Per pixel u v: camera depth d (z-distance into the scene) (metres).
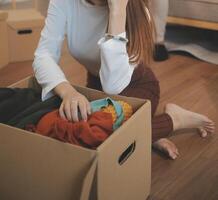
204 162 1.75
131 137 1.24
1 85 2.50
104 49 1.39
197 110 2.21
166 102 2.29
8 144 1.18
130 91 1.61
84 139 1.18
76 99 1.31
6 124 1.25
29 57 2.92
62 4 1.55
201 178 1.64
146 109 1.32
